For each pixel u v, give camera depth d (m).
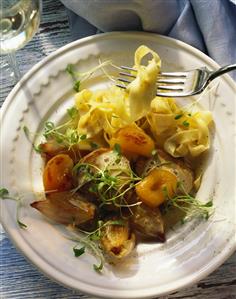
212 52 0.37
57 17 0.39
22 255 0.33
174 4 0.36
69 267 0.32
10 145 0.34
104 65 0.36
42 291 0.34
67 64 0.36
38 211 0.33
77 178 0.34
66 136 0.35
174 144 0.35
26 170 0.34
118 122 0.35
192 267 0.32
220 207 0.33
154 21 0.36
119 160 0.34
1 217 0.33
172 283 0.31
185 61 0.36
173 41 0.36
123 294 0.31
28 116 0.35
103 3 0.35
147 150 0.34
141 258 0.33
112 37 0.36
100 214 0.34
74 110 0.35
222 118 0.35
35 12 0.34
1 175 0.34
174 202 0.33
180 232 0.33
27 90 0.35
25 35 0.34
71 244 0.33
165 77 0.34
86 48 0.36
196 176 0.35
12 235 0.32
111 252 0.32
